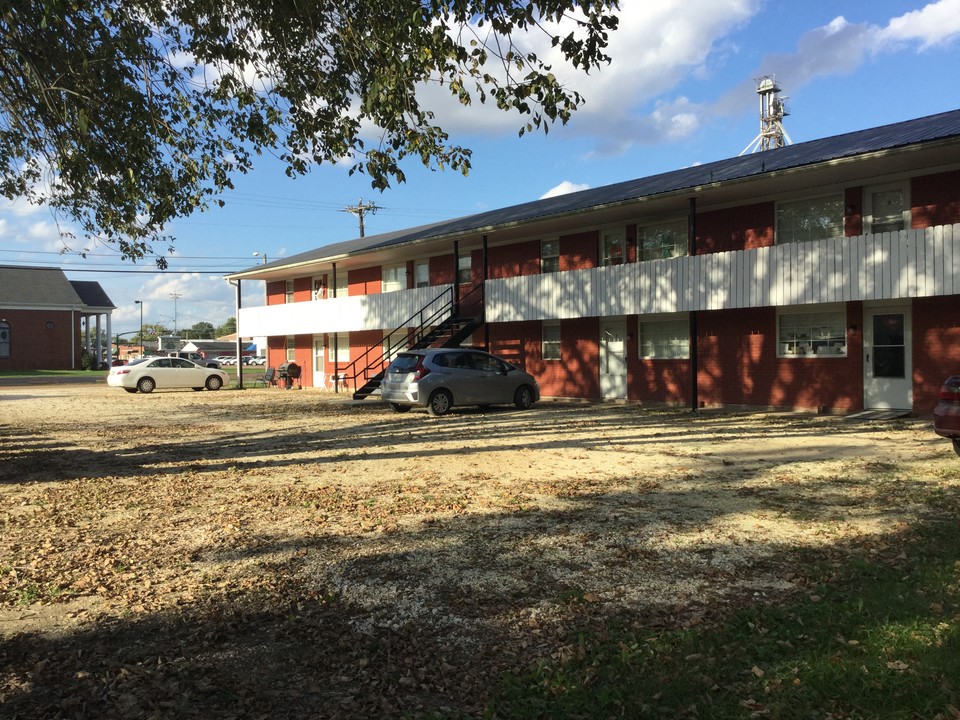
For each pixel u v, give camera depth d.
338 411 18.00
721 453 10.05
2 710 3.15
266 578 4.87
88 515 6.68
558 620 4.11
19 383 35.88
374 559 5.25
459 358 16.72
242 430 13.95
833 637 3.67
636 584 4.66
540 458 9.80
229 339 125.88
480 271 23.86
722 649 3.58
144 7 7.91
